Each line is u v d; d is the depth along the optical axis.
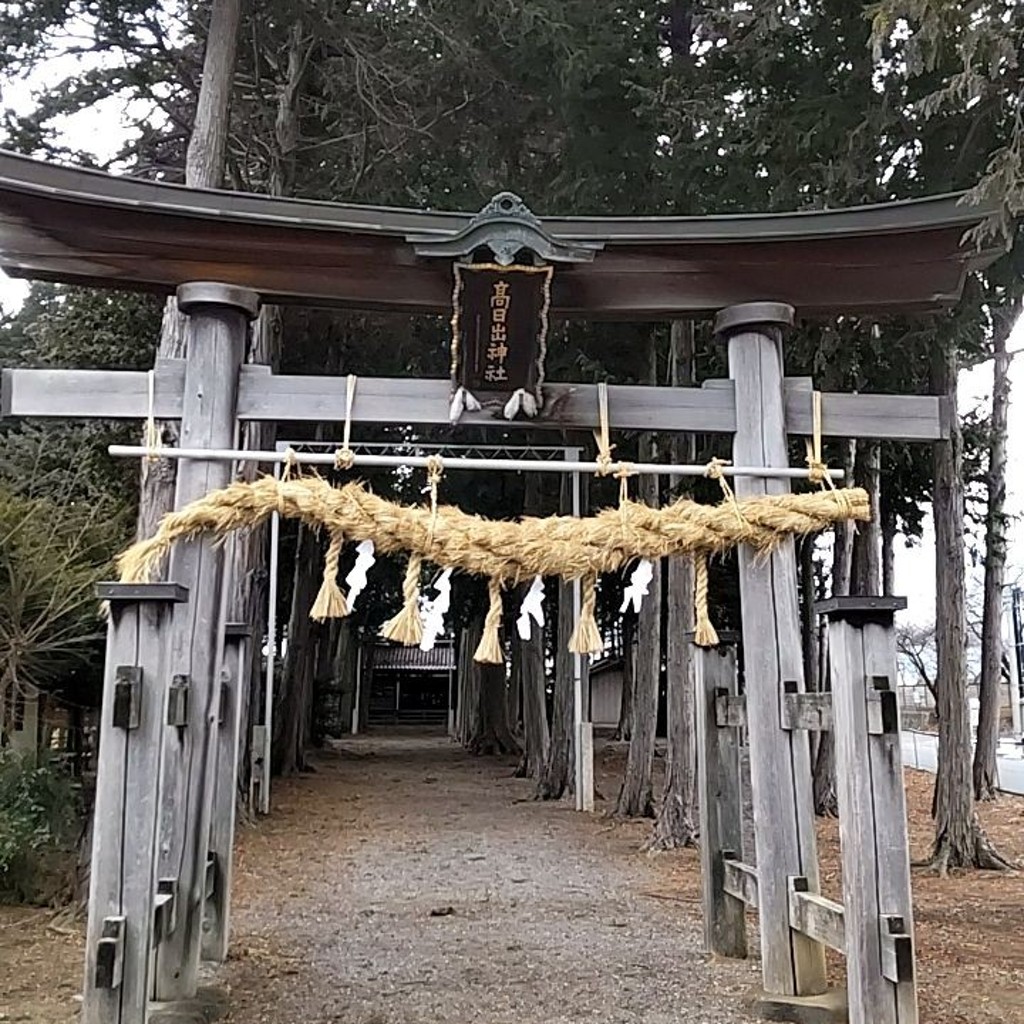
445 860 9.51
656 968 5.49
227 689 5.64
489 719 23.53
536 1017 4.62
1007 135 6.77
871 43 5.50
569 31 8.95
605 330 11.60
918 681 31.06
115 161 10.71
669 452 11.18
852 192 7.42
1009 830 11.43
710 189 8.89
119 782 3.77
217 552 4.69
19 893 7.00
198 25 9.55
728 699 5.77
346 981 5.23
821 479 4.95
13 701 8.80
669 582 10.70
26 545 8.01
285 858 9.59
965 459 13.05
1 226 4.67
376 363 14.66
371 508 4.39
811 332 8.48
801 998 4.60
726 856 5.79
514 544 4.40
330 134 11.79
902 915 3.91
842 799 4.06
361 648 33.91
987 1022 4.59
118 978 3.64
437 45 9.83
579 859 9.57
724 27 8.58
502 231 4.46
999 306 8.36
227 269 4.87
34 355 12.23
